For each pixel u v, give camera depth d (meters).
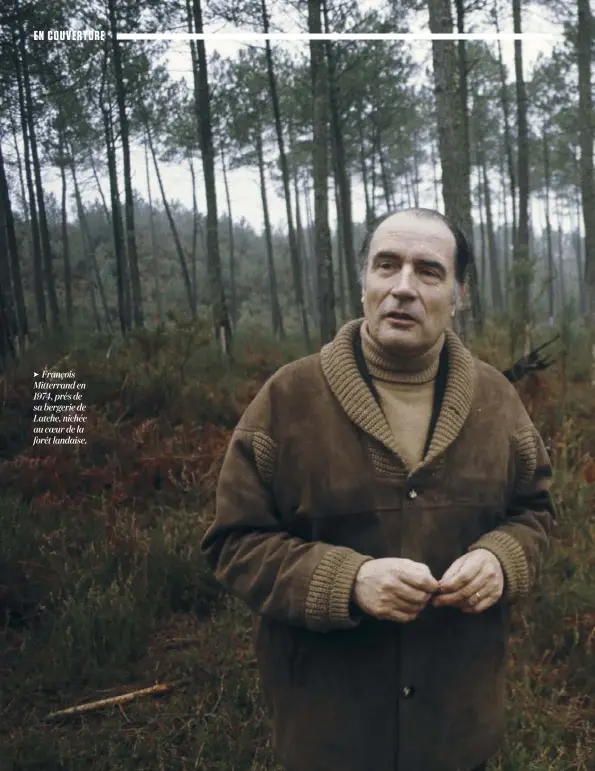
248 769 2.38
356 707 1.33
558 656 2.96
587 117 11.60
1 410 5.41
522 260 6.25
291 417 1.35
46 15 10.98
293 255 19.02
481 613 1.38
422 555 1.31
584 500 3.76
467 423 1.36
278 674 1.40
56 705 2.79
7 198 10.08
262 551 1.31
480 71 18.22
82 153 20.48
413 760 1.33
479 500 1.34
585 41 11.88
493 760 2.36
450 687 1.35
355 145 19.81
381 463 1.32
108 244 33.41
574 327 8.86
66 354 7.45
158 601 3.44
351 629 1.34
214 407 6.11
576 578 3.22
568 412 4.99
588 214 10.98
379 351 1.36
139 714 2.71
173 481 4.50
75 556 3.79
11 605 3.42
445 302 1.32
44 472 4.54
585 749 2.43
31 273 24.16
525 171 15.15
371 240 1.38
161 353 6.98
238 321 30.89
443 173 6.98
